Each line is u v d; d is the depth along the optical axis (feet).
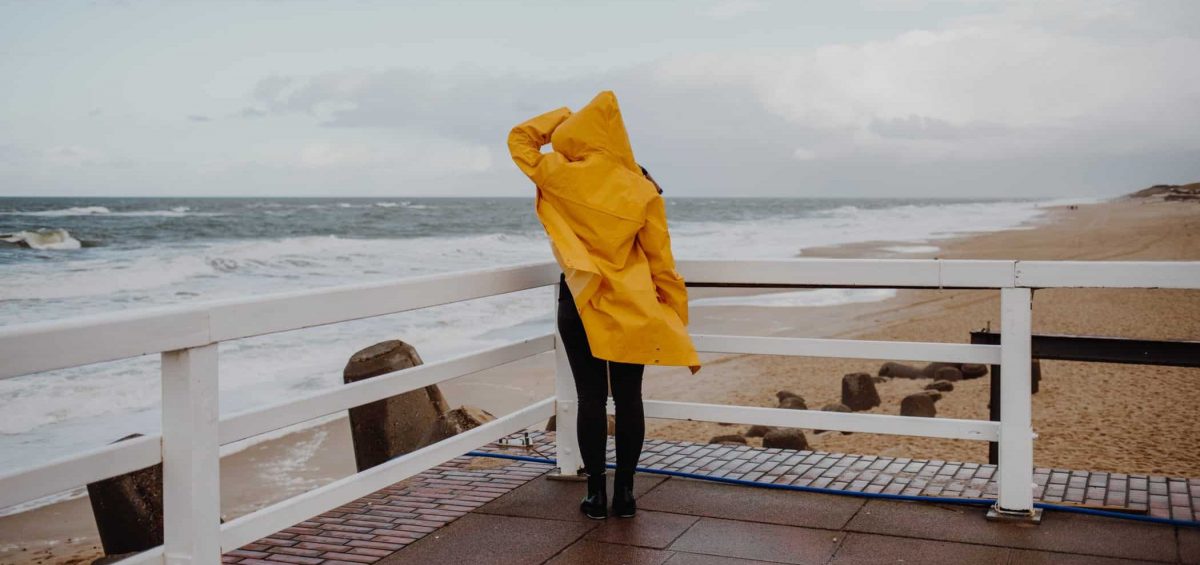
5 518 22.13
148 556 8.27
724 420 13.78
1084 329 50.42
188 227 134.62
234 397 31.96
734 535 11.48
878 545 11.01
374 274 83.05
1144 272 10.98
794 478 13.83
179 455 8.24
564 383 14.19
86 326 7.13
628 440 12.13
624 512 12.24
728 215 246.88
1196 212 253.44
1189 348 15.02
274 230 142.20
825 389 36.94
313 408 9.77
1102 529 11.44
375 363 20.20
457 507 12.85
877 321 55.67
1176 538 11.07
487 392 34.17
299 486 24.64
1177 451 25.41
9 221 132.87
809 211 282.36
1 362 6.54
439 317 52.85
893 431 12.70
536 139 11.87
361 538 11.60
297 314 9.34
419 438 20.63
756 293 70.64
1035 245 127.24
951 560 10.48
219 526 8.57
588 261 11.04
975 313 59.26
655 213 11.43
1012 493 11.81
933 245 128.06
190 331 8.09
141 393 33.04
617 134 11.39
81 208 175.42
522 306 57.88
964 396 35.19
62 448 26.35
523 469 14.85
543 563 10.67
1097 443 26.40
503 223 175.22
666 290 11.78
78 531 21.33
